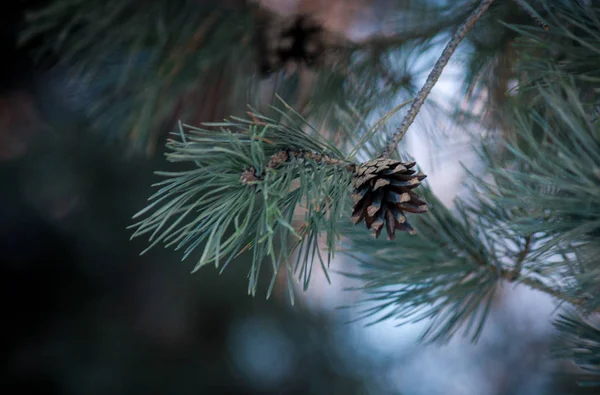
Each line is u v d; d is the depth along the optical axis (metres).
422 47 0.84
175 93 0.85
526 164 0.65
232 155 0.61
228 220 0.60
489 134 0.83
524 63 0.73
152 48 0.84
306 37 0.85
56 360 1.81
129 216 1.77
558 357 0.69
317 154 0.63
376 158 0.62
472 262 0.72
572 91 0.62
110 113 0.91
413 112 0.63
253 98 0.86
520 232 0.63
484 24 0.81
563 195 0.63
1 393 1.76
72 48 0.84
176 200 0.61
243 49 0.85
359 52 0.86
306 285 0.61
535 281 0.71
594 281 0.61
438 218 0.72
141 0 0.83
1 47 1.29
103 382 1.80
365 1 0.89
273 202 0.59
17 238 1.83
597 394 0.69
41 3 0.92
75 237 1.82
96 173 1.73
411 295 0.71
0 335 1.83
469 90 0.83
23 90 1.59
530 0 0.72
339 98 0.85
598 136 0.58
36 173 1.74
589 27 0.68
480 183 0.64
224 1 0.84
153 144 0.88
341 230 0.71
